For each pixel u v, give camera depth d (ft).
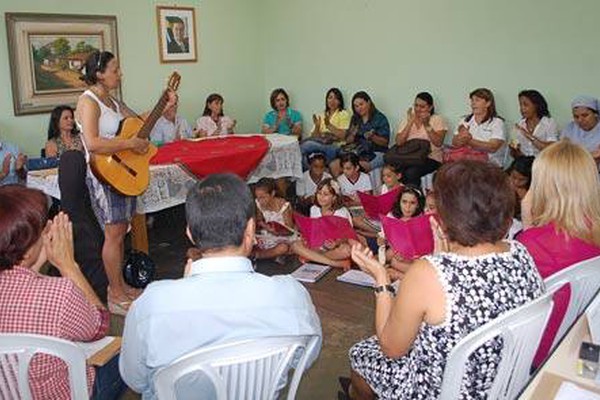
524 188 10.05
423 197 11.21
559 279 5.07
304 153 17.57
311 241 11.12
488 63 15.99
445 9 16.43
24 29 14.46
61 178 8.52
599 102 13.80
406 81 17.69
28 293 4.32
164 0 17.66
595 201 5.11
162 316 3.93
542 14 14.85
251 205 4.22
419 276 4.26
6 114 14.51
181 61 18.43
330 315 9.33
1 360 4.29
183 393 4.17
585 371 3.77
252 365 4.11
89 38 15.90
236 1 19.86
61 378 4.53
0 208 4.39
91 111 9.00
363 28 18.26
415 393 4.63
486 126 15.38
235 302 4.02
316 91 19.98
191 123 19.08
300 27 19.83
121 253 10.16
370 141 17.21
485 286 4.21
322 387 7.56
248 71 20.67
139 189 9.86
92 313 4.67
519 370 4.44
